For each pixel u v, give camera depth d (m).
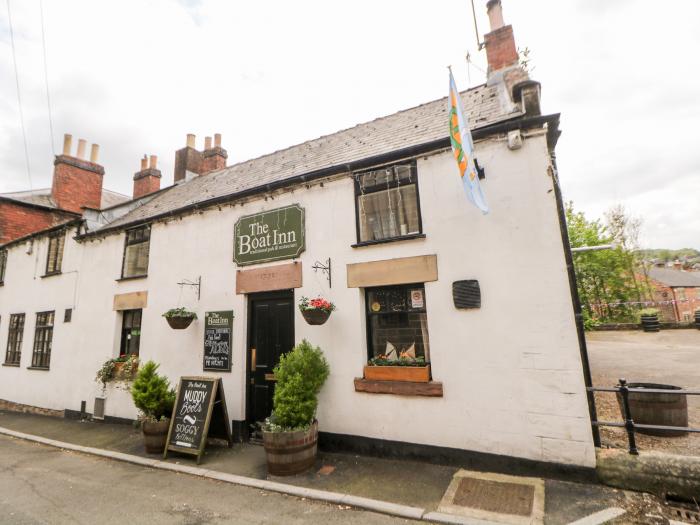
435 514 3.58
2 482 4.90
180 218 7.83
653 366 9.85
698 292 35.62
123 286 8.48
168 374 7.25
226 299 6.87
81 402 8.59
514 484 4.05
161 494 4.40
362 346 5.46
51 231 10.50
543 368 4.32
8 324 11.28
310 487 4.34
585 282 18.78
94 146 14.34
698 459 3.68
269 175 7.95
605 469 3.90
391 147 6.25
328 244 5.97
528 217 4.65
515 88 5.15
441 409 4.80
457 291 4.84
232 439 6.20
